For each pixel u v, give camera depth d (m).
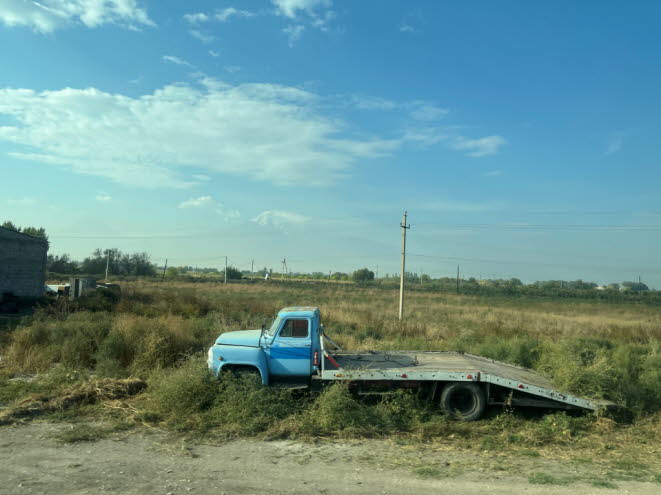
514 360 12.61
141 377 11.04
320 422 8.06
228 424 8.02
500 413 9.08
